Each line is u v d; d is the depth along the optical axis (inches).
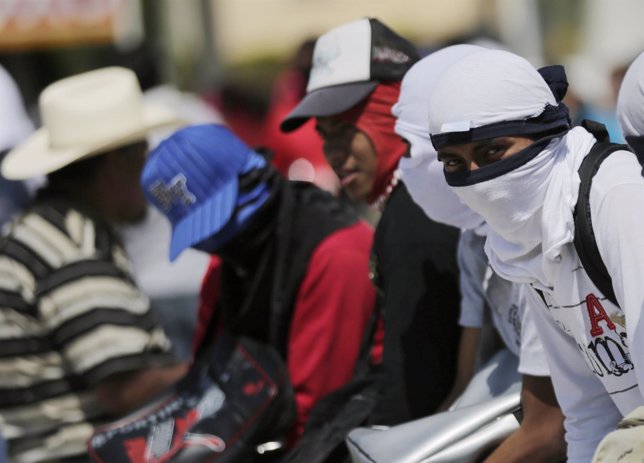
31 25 807.1
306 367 334.0
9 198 552.1
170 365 376.2
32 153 397.1
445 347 302.0
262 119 716.0
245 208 333.4
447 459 272.7
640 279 209.2
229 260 340.5
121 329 362.3
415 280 302.2
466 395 290.4
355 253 335.6
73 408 368.2
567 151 223.5
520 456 265.6
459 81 223.0
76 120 381.7
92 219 372.2
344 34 330.3
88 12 808.3
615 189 215.2
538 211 224.4
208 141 336.2
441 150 226.2
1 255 366.6
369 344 326.0
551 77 238.7
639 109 229.9
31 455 367.2
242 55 1198.3
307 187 350.9
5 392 366.0
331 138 330.3
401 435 280.1
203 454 331.0
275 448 334.0
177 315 513.3
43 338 365.1
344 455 313.4
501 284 278.7
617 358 227.1
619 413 248.8
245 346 340.2
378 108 323.3
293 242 336.8
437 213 284.7
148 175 342.0
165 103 689.6
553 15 1132.5
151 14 949.8
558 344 246.4
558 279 226.8
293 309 336.2
